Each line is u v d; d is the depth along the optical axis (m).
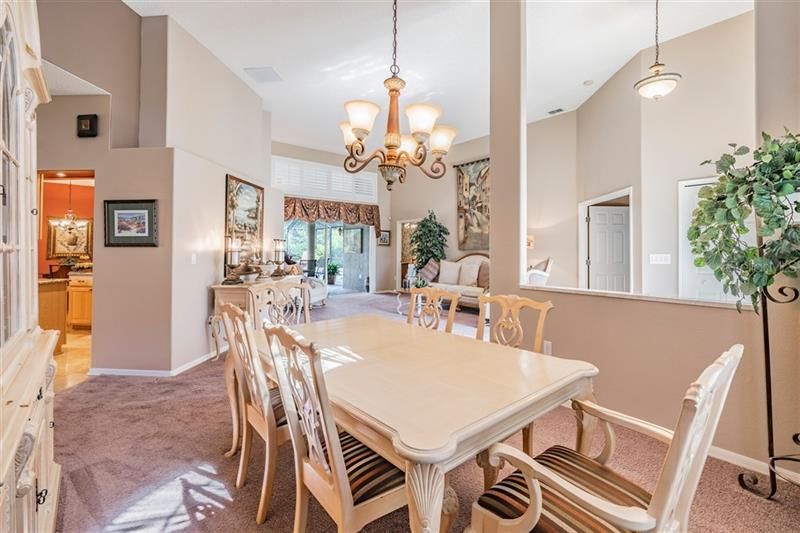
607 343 2.56
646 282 4.49
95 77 3.41
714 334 2.09
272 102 5.79
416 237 8.52
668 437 1.16
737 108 3.83
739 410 2.01
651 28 3.97
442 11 3.54
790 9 1.87
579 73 5.00
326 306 7.50
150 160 3.51
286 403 1.36
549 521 1.03
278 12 3.61
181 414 2.64
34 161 1.50
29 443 0.99
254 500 1.73
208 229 4.11
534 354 1.77
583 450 1.48
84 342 4.68
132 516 1.62
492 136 3.28
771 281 1.64
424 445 0.97
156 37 3.72
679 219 4.23
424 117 2.42
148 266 3.50
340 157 8.91
